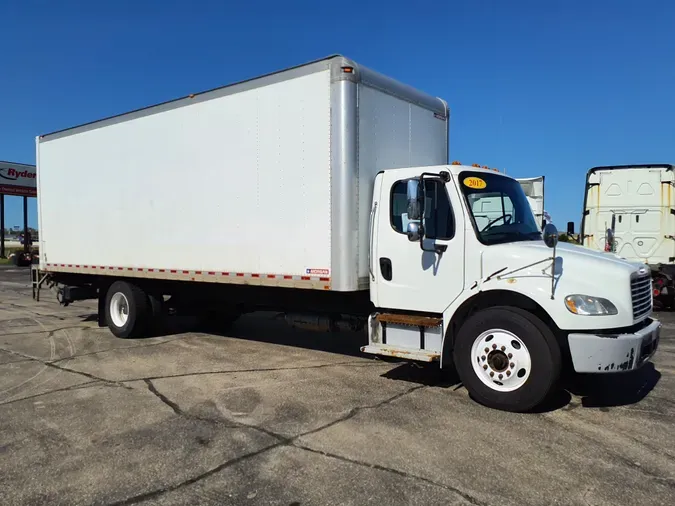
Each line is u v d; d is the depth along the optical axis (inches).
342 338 372.8
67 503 144.3
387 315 247.9
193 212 315.6
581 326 199.2
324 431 191.9
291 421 202.5
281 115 271.0
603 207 532.4
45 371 283.7
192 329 412.5
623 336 197.6
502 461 166.2
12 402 231.3
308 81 259.8
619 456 169.9
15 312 524.7
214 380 261.1
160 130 332.5
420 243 236.1
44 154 426.0
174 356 315.9
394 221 246.8
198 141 311.1
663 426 195.9
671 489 148.6
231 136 293.7
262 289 317.7
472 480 153.8
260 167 280.7
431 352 234.8
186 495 147.4
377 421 201.6
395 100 277.0
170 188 327.6
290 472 159.9
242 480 155.5
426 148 301.1
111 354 323.3
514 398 209.0
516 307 213.2
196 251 314.7
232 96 292.7
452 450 174.7
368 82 258.5
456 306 229.1
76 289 420.2
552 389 205.2
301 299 299.3
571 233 315.0
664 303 513.7
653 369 279.0
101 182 374.9
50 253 425.4
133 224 353.1
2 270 1277.1
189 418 207.8
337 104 248.4
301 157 263.4
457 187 230.7
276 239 275.1
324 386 248.8
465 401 225.3
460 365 223.0
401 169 247.1
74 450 178.9
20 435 192.9
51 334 394.9
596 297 199.8
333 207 250.8
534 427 194.9
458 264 228.5
